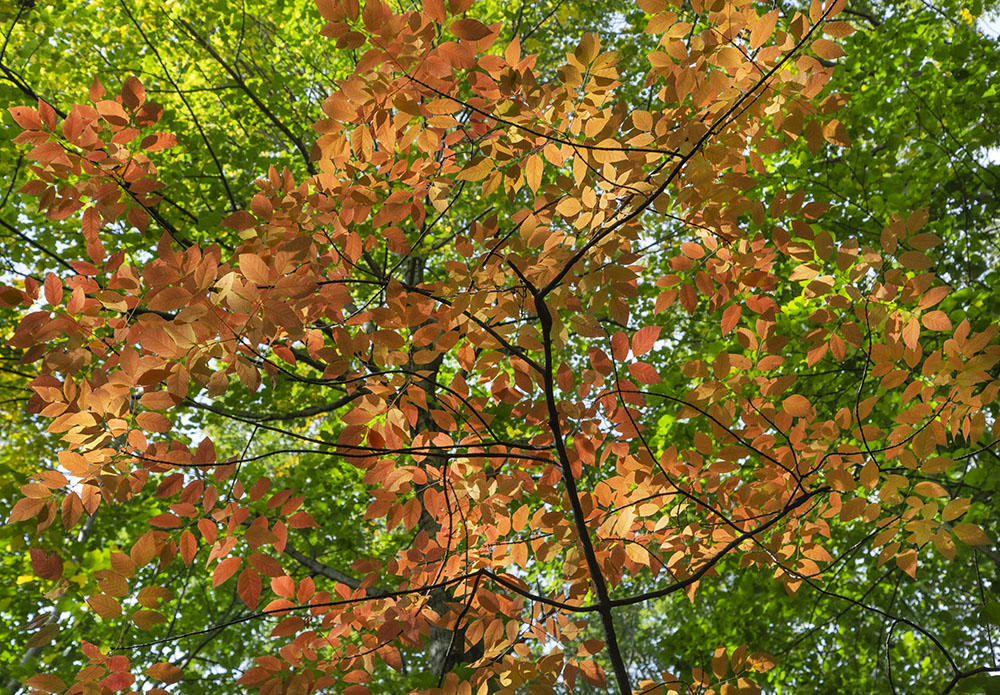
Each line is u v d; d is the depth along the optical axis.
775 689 5.64
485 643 3.13
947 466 2.70
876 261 2.64
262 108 6.05
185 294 2.16
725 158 2.59
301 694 2.74
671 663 5.36
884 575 5.19
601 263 2.89
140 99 2.30
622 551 2.91
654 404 4.74
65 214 2.46
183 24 6.23
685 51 2.39
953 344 2.63
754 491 3.10
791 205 2.68
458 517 3.31
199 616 5.52
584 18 6.77
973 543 2.65
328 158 2.73
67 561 2.99
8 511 4.52
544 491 3.16
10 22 5.22
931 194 5.18
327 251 2.99
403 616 3.03
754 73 2.47
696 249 3.01
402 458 3.41
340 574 5.64
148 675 2.41
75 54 5.91
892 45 4.91
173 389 2.23
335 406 4.67
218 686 4.92
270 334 2.18
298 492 5.88
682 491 2.97
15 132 4.49
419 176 2.88
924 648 5.78
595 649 2.89
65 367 2.37
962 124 4.95
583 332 2.68
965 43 4.77
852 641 5.84
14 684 4.35
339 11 2.16
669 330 6.19
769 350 2.91
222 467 2.68
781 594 5.00
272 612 2.71
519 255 2.82
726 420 2.96
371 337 3.02
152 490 6.08
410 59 2.29
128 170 2.48
